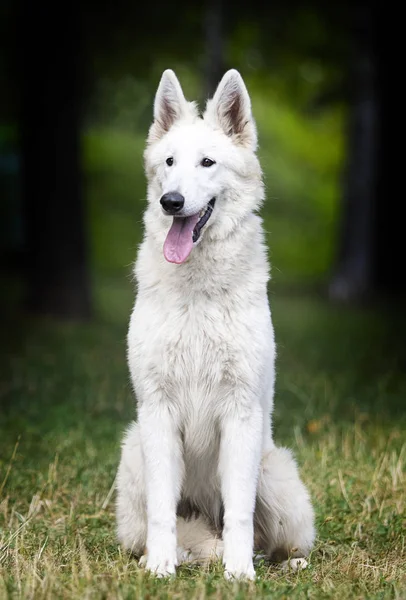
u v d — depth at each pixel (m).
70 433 9.95
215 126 6.74
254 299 6.42
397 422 10.75
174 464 6.42
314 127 43.97
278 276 32.75
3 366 14.36
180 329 6.29
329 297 26.02
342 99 25.00
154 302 6.42
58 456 8.96
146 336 6.35
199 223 6.41
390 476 8.40
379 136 24.77
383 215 25.45
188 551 6.51
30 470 8.52
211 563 6.28
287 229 38.06
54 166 20.19
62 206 20.30
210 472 6.71
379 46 23.16
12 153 35.97
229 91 6.76
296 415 10.93
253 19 23.33
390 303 24.41
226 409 6.36
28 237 20.86
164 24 21.91
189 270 6.36
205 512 6.93
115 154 42.12
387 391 12.48
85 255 20.69
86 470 8.59
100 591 5.32
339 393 12.10
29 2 19.56
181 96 6.98
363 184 25.30
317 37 23.73
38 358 15.16
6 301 23.50
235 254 6.44
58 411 10.98
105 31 21.67
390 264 25.69
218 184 6.49
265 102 34.16
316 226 38.50
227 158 6.55
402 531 7.11
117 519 6.85
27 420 10.73
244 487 6.26
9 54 21.88
